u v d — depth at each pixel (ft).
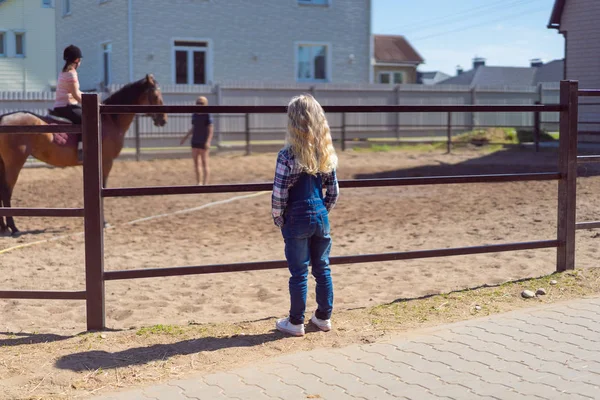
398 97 85.81
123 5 79.41
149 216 36.52
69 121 31.30
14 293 16.55
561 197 20.84
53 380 13.62
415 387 12.73
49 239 30.12
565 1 70.28
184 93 72.49
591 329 15.76
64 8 94.53
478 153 70.13
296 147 14.94
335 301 19.72
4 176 31.17
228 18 83.56
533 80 178.40
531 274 22.31
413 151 74.49
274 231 32.01
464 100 90.53
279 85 77.87
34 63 111.34
